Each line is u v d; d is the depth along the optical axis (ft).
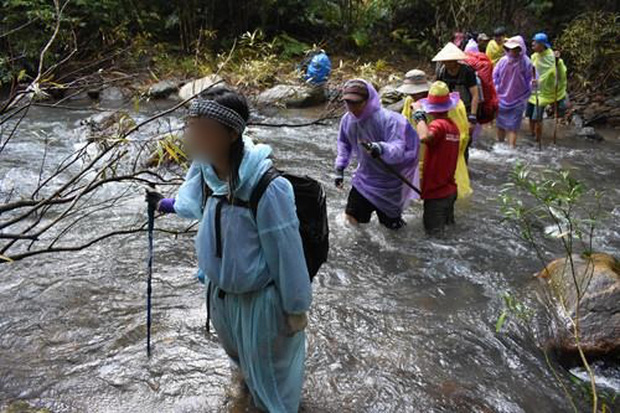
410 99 19.04
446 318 12.71
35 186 19.62
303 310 7.66
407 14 48.39
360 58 45.21
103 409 9.36
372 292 13.75
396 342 11.73
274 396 8.33
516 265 15.39
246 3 44.21
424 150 16.52
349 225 17.26
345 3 46.68
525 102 27.61
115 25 37.42
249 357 8.14
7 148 23.86
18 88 16.53
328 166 23.88
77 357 10.64
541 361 11.39
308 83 34.94
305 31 47.37
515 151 27.73
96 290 13.06
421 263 15.34
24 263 14.17
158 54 38.63
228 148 7.11
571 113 34.01
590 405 10.23
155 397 9.67
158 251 15.19
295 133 29.04
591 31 35.91
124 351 10.82
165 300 12.73
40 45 34.14
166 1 43.42
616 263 13.61
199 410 9.39
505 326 12.42
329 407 9.71
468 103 23.31
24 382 9.89
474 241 16.75
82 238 15.74
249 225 7.41
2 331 11.35
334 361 10.96
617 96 35.96
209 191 7.73
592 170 24.99
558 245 16.66
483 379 10.73
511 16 44.60
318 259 7.95
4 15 34.24
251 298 7.83
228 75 35.88
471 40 28.58
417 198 16.81
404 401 9.97
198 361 10.60
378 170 16.35
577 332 11.09
